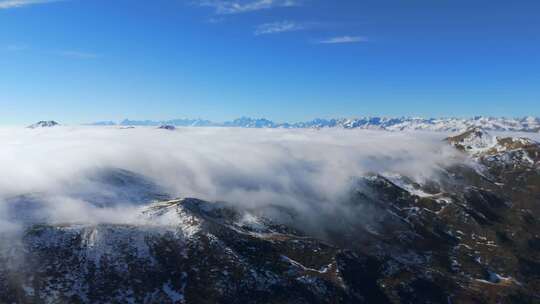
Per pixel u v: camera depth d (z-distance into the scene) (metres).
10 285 103.31
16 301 99.06
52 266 113.56
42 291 104.06
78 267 115.38
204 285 118.56
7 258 111.94
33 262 113.19
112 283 112.81
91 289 109.00
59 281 108.69
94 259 119.75
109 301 106.38
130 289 112.31
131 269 119.38
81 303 103.19
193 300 112.50
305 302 119.88
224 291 117.12
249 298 116.88
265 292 120.25
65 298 103.50
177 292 115.00
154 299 110.94
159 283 117.06
